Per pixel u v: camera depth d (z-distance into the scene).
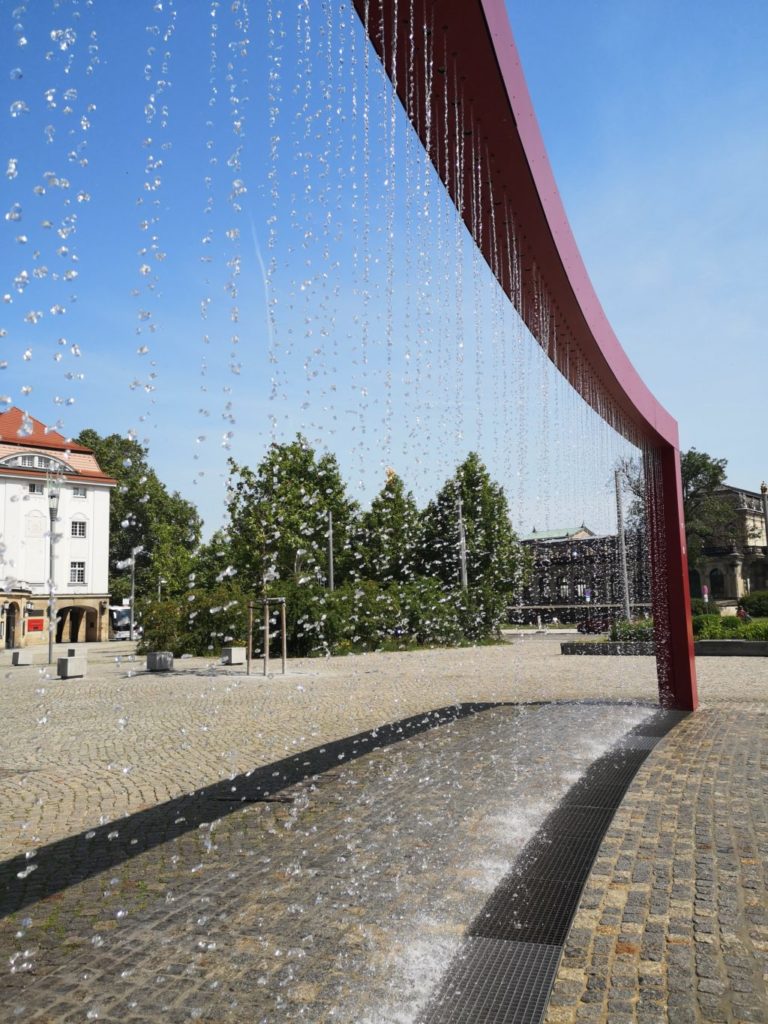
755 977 2.78
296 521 20.92
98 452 47.75
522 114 4.07
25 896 3.91
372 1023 2.61
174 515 46.03
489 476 32.56
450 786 6.01
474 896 3.75
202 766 7.20
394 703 11.52
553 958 3.02
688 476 47.41
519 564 33.41
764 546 56.94
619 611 33.47
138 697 12.86
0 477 20.14
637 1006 2.61
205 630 21.89
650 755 6.83
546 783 5.99
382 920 3.49
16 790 6.32
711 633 20.16
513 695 12.22
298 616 21.59
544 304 5.95
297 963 3.09
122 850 4.66
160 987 2.92
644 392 9.04
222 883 4.04
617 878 3.79
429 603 25.80
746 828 4.54
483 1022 2.57
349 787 6.12
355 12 3.24
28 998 2.85
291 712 10.71
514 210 4.67
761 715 9.16
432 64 3.54
